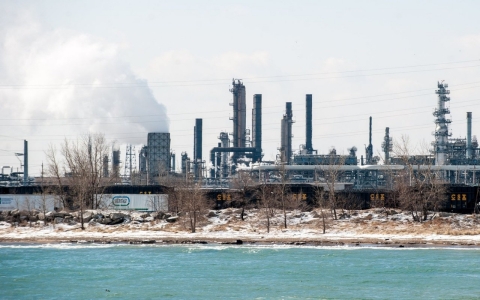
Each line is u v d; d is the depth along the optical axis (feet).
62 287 654.12
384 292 625.41
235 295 617.21
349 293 622.95
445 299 599.57
